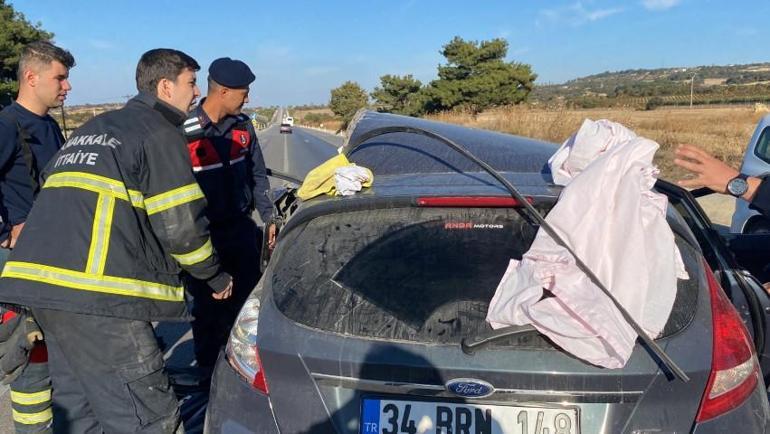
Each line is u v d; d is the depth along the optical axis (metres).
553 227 2.14
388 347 1.99
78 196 2.56
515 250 2.20
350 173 2.47
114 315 2.54
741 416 1.96
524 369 1.90
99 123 2.70
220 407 2.16
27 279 2.50
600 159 2.21
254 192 4.31
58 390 2.88
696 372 1.93
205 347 4.06
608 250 2.07
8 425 3.67
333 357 2.00
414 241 2.23
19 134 3.52
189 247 2.71
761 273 3.76
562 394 1.90
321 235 2.31
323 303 2.12
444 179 2.60
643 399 1.90
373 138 3.26
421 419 1.94
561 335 1.90
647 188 2.19
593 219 2.11
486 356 1.94
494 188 2.42
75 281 2.50
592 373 1.89
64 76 3.70
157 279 2.71
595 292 1.98
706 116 36.06
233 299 4.09
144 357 2.65
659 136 21.23
